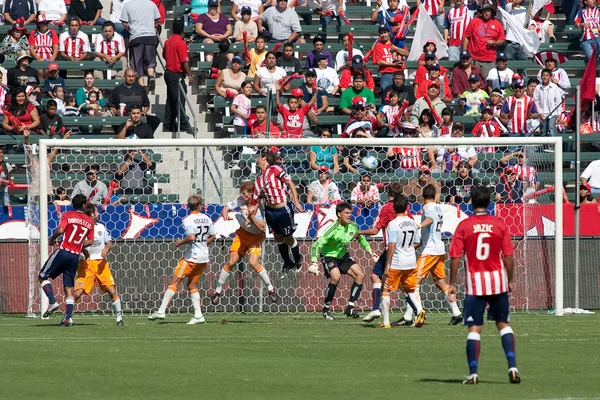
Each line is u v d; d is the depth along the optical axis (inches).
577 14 4128.9
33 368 1560.0
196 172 3248.0
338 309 2992.1
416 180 3179.1
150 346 1909.4
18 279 2933.1
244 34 3796.8
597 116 3804.1
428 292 3016.7
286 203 2539.4
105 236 2436.0
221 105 3668.8
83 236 2369.6
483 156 3208.7
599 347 1919.3
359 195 3009.4
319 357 1733.5
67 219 2368.4
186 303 2965.1
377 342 1995.6
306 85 3639.3
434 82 3641.7
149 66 3794.3
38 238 2817.4
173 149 3326.8
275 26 3946.9
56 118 3489.2
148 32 3784.5
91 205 2415.1
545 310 2933.1
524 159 2972.4
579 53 4222.4
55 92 3676.2
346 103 3624.5
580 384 1409.9
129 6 3786.9
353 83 3641.7
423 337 2102.6
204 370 1539.1
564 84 3836.1
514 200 3083.2
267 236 2952.8
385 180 3191.4
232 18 4106.8
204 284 2955.2
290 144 2728.8
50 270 2365.9
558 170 2787.9
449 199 3161.9
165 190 3324.3
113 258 2940.5
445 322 2514.8
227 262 2775.6
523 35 4028.1
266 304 2965.1
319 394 1290.6
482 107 3730.3
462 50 3981.3
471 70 3828.7
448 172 3176.7
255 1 4082.2
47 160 2942.9
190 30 4030.5
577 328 2324.1
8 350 1823.3
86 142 2677.2
